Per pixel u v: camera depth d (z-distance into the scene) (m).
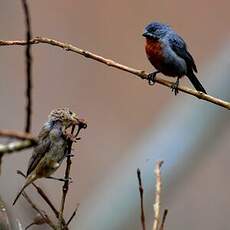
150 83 9.09
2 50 15.27
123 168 13.41
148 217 13.06
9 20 15.63
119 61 16.30
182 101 13.83
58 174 13.62
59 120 5.53
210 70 13.63
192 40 16.64
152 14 16.70
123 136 15.37
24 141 3.95
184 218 14.06
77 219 13.10
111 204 12.82
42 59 15.75
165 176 13.08
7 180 11.07
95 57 6.69
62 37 16.22
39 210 5.16
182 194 14.05
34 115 15.20
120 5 16.53
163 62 9.33
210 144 13.37
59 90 15.64
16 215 5.80
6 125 14.60
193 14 16.83
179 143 13.20
